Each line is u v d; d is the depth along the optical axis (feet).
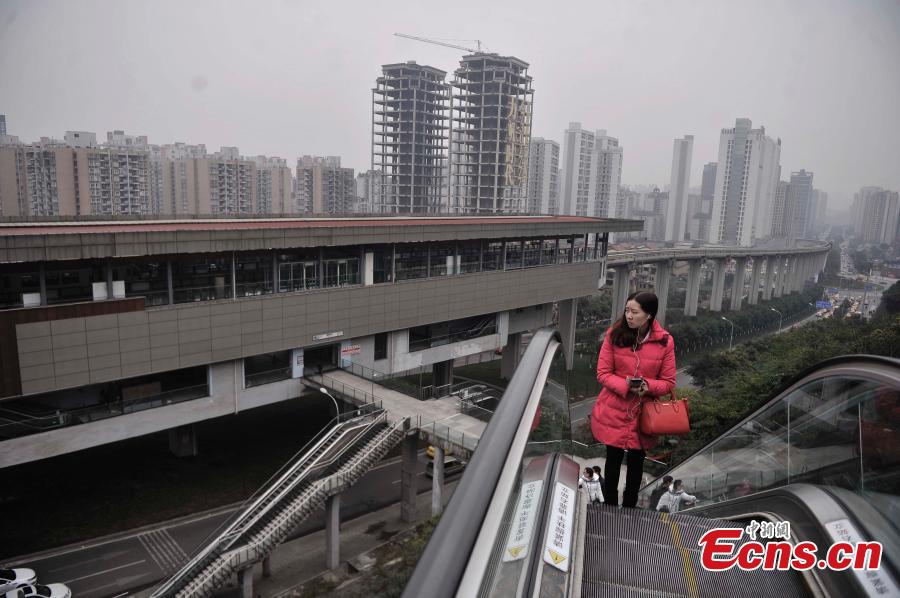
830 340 189.26
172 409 108.58
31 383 90.27
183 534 105.91
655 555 15.79
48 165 319.68
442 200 625.41
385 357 145.38
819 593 14.62
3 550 98.58
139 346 100.94
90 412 100.17
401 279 145.28
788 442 24.61
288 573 96.68
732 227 601.21
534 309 198.70
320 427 154.92
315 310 125.18
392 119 491.72
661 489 46.60
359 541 106.93
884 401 17.08
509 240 179.01
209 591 79.30
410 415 108.78
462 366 238.48
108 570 94.99
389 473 137.59
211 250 104.58
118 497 116.57
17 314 87.86
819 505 17.34
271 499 91.71
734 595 14.39
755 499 22.43
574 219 219.00
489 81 435.12
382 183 499.92
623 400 21.58
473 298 163.43
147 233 96.84
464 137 511.40
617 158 576.61
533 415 13.28
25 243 85.35
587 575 14.73
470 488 9.49
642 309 20.80
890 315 212.02
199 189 395.96
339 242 123.13
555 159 570.46
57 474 124.77
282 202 426.10
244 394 118.11
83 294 97.19
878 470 16.65
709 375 215.72
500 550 9.50
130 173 335.88
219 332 110.73
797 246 570.46
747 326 356.38
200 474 127.34
